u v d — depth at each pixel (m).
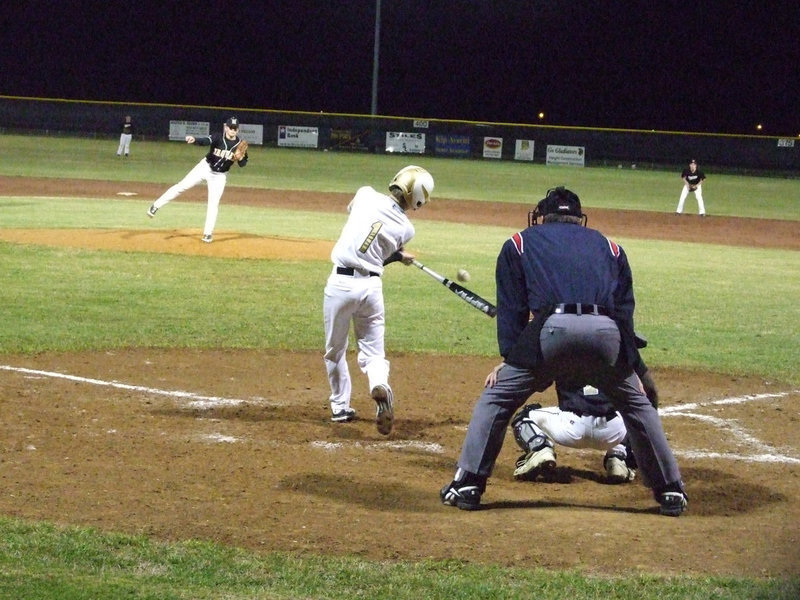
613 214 29.20
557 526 5.06
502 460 6.70
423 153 51.25
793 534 5.03
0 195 25.45
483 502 5.59
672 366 9.89
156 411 7.43
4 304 11.48
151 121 51.97
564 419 6.10
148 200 26.30
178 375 8.71
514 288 5.29
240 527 4.87
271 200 28.19
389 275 15.09
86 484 5.51
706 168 49.03
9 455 6.03
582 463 6.68
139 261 15.23
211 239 17.42
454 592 4.09
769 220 29.02
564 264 5.23
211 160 16.97
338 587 4.12
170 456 6.21
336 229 21.11
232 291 13.12
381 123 51.12
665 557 4.62
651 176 45.25
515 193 34.28
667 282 15.75
